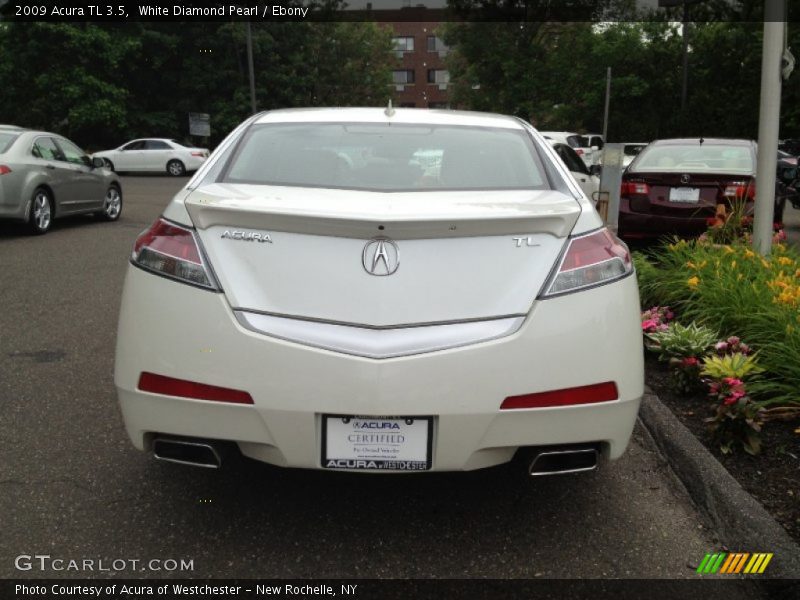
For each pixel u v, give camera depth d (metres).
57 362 5.16
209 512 3.17
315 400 2.58
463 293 2.65
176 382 2.67
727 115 36.62
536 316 2.65
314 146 3.51
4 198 10.54
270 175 3.31
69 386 4.67
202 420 2.66
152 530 3.01
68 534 2.97
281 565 2.79
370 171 3.34
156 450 2.79
